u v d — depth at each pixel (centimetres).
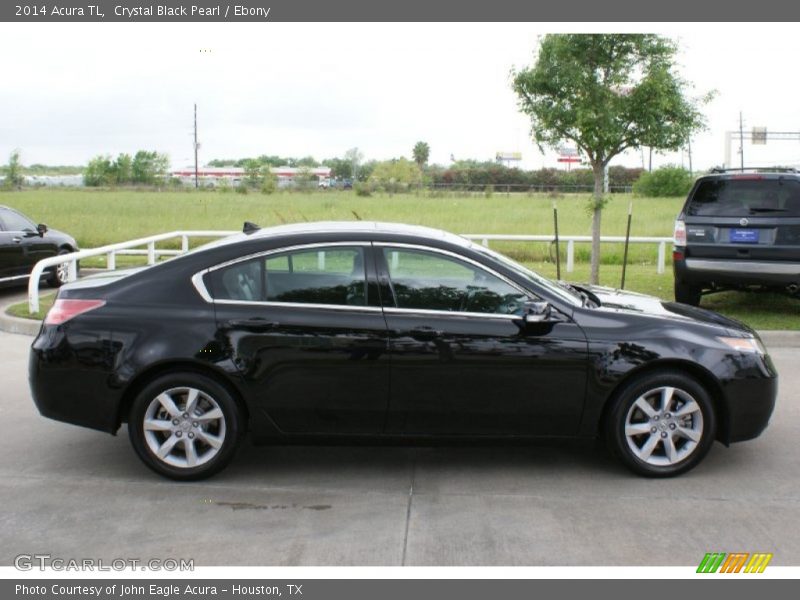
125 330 475
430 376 474
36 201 4081
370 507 449
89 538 411
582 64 1114
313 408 478
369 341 472
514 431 487
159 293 484
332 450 545
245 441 563
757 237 960
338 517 436
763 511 445
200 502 456
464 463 521
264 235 498
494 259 491
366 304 479
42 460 527
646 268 1545
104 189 6256
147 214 3152
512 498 462
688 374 490
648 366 482
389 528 422
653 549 399
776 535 415
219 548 400
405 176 7388
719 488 479
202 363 471
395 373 474
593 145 1123
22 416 627
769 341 909
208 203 3934
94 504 453
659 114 1088
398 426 483
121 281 493
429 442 488
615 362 476
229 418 479
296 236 490
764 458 534
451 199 4512
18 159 7119
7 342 917
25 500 459
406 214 3150
